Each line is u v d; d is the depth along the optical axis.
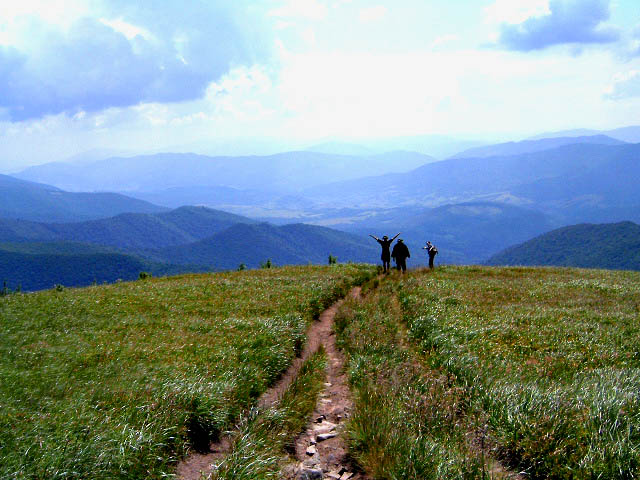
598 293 24.94
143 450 6.73
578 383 9.70
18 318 16.66
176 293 24.16
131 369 10.45
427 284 26.98
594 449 6.57
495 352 12.52
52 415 7.42
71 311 18.41
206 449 7.85
